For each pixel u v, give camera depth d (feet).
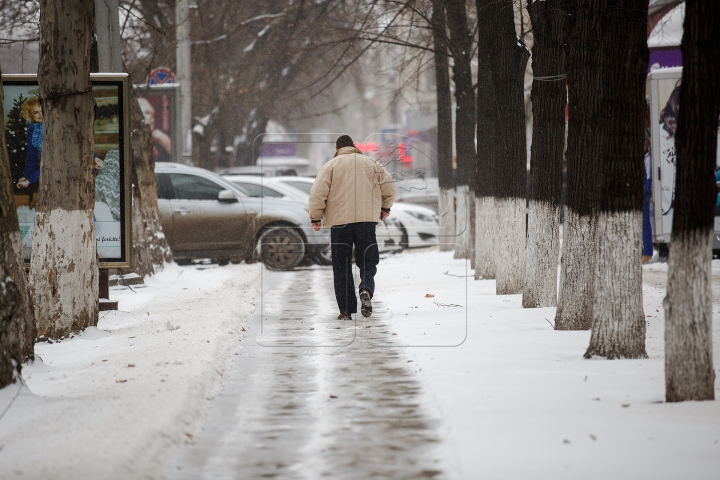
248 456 60.08
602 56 88.94
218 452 61.11
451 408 69.62
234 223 217.56
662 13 227.81
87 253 114.01
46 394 76.59
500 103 153.79
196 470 57.16
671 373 71.15
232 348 102.73
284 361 94.84
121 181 130.93
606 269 89.76
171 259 198.70
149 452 57.47
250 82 388.57
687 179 69.97
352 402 74.90
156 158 282.56
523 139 152.97
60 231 112.57
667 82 194.80
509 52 152.76
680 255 70.74
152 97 280.10
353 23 246.47
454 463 57.16
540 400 71.92
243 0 371.97
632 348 89.35
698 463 55.83
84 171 113.91
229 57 388.37
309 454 60.39
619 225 89.10
